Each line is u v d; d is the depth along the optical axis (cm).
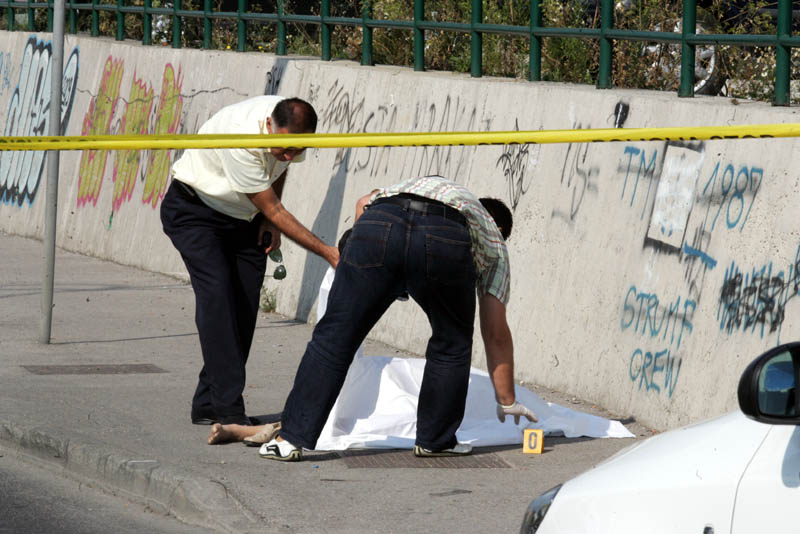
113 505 1670
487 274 1753
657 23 2603
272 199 1877
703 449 863
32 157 5069
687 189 2052
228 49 4122
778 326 1816
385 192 1734
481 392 2012
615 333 2172
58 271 4088
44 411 2056
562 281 2333
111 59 4588
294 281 3241
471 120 2675
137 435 1908
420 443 1817
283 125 1850
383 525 1488
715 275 1956
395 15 3334
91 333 2938
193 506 1578
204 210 1941
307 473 1711
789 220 1833
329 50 3441
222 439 1866
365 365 1966
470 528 1481
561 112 2416
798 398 786
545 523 942
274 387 2378
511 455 1853
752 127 1135
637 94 2272
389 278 1705
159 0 4850
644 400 2073
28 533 1514
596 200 2281
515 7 2928
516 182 2516
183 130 4003
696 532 829
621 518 878
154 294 3609
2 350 2680
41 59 5125
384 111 2983
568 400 2238
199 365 2572
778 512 785
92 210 4553
